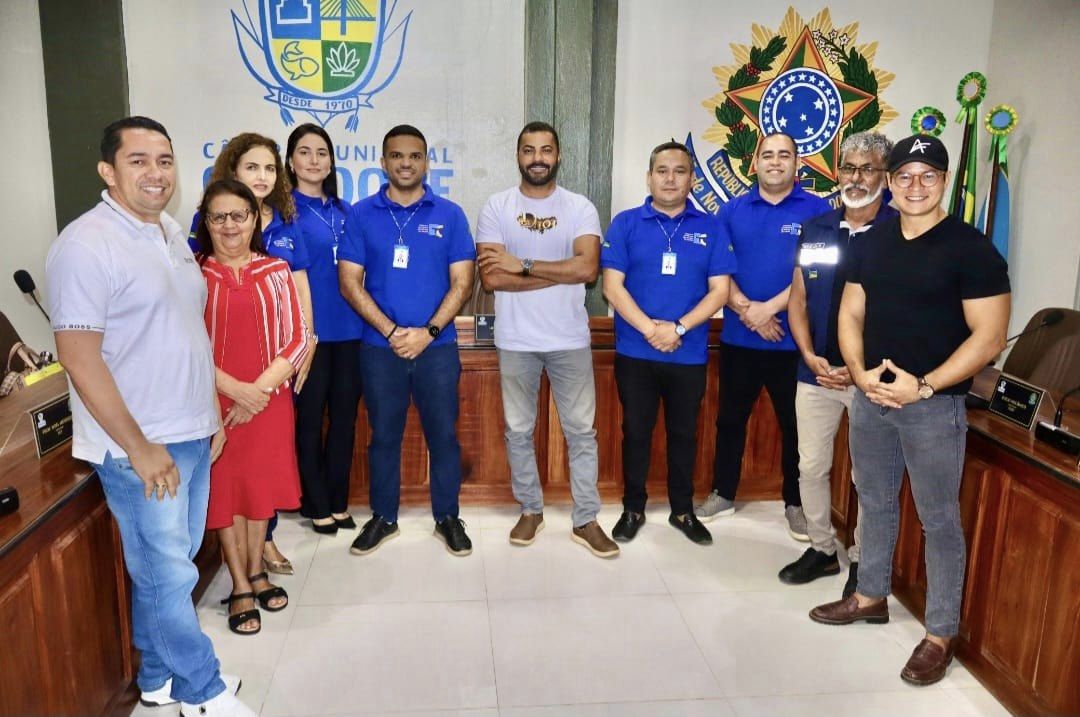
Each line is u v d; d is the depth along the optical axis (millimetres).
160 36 3631
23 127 3646
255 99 3719
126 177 1669
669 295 2971
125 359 1733
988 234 3807
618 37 3857
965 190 3801
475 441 3482
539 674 2256
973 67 4043
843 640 2471
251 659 2318
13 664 1523
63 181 3631
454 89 3766
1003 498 2178
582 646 2406
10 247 3744
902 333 2143
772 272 3059
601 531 3090
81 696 1831
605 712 2090
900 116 4051
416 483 3504
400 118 3781
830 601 2709
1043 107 3646
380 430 2973
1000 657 2170
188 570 1910
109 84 3582
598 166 3818
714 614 2613
